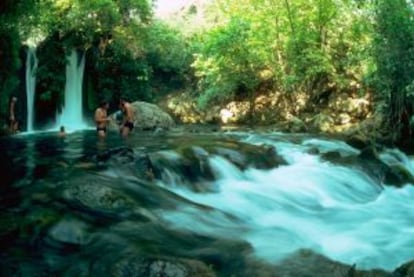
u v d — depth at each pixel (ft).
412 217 31.53
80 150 47.65
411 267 18.70
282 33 84.99
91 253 20.84
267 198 33.01
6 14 55.36
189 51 104.94
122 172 31.17
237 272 19.89
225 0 92.73
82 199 25.03
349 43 81.92
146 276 18.25
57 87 84.58
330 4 81.82
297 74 82.07
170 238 22.98
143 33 97.55
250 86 89.81
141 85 97.81
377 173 40.27
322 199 34.81
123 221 23.94
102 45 93.61
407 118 62.23
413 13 60.13
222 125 84.02
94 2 89.45
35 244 21.62
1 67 60.85
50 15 86.02
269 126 79.46
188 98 100.07
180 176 33.32
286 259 21.09
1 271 19.29
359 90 77.25
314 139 56.49
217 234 24.56
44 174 32.48
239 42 85.30
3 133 65.10
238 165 37.78
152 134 63.10
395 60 59.41
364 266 22.41
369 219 30.76
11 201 26.32
